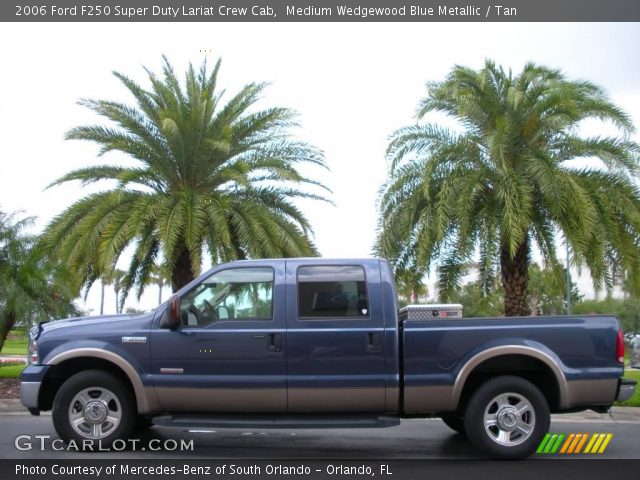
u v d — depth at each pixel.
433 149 15.09
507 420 7.43
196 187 17.28
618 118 14.34
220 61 17.48
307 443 8.56
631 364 21.23
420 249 14.48
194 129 16.61
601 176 14.64
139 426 9.26
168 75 17.03
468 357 7.45
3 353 36.16
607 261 15.05
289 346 7.48
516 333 7.50
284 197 17.69
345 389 7.42
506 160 14.12
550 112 14.59
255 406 7.49
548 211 14.77
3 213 15.93
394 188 15.10
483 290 16.25
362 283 7.70
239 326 7.55
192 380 7.48
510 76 15.38
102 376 7.62
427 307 7.75
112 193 15.95
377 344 7.47
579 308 50.47
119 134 16.62
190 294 7.77
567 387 7.39
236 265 7.86
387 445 8.45
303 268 7.77
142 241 16.09
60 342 7.69
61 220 16.25
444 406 7.45
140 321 7.72
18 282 15.02
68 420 7.61
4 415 10.95
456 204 14.27
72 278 15.76
